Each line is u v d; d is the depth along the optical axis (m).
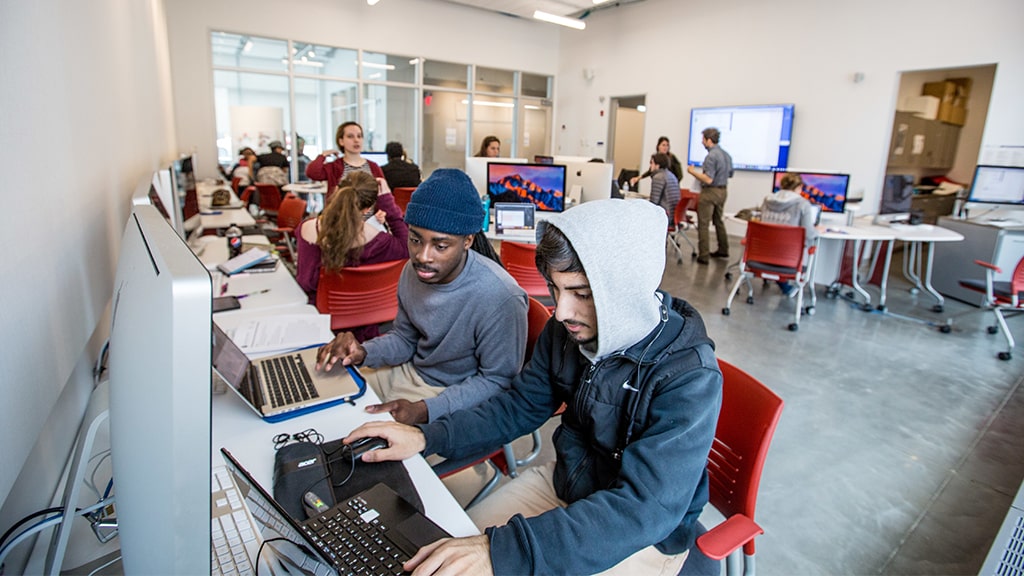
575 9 8.80
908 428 2.62
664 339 0.94
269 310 1.96
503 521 1.12
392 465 1.01
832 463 2.30
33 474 1.07
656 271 0.86
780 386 3.06
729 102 7.80
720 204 6.38
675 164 7.18
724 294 5.01
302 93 8.39
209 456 0.42
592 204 0.87
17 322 0.84
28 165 0.93
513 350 1.45
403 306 1.61
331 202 2.25
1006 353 3.55
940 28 5.80
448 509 0.92
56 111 1.15
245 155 7.71
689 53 8.24
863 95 6.47
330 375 1.35
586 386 1.02
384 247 2.34
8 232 0.81
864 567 1.73
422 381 1.57
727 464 1.16
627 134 11.40
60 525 0.88
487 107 10.17
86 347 1.48
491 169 4.23
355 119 8.88
